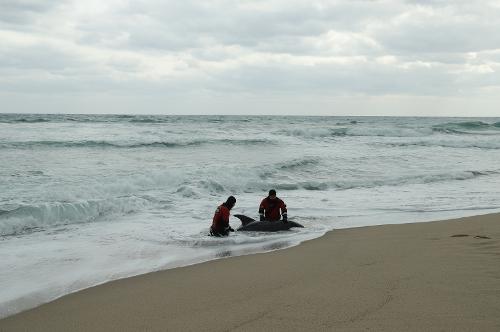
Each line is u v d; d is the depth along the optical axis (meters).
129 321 4.51
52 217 10.92
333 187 17.77
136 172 18.03
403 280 5.37
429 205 13.67
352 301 4.68
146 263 7.27
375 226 10.38
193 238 9.36
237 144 29.95
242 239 9.26
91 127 41.84
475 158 26.92
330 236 9.28
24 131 34.97
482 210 12.69
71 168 18.50
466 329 3.75
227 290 5.46
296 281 5.69
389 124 64.94
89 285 6.02
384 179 19.17
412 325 3.91
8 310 5.05
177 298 5.24
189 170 18.22
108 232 9.90
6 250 8.13
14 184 14.61
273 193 10.98
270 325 4.14
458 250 7.00
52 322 4.61
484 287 4.95
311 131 40.88
